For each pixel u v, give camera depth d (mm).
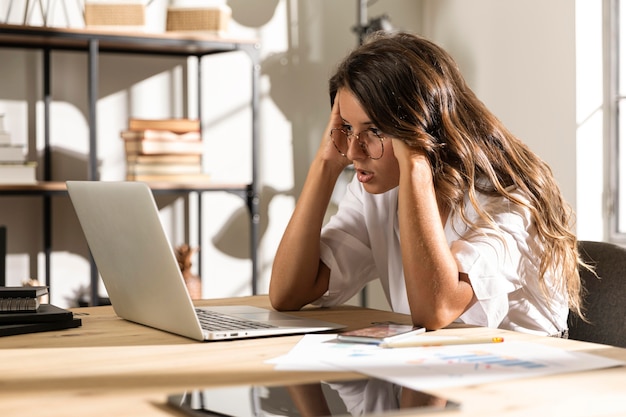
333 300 1749
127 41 3264
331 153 1705
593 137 3535
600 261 1716
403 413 808
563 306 1649
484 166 1606
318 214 1689
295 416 809
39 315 1379
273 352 1155
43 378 1004
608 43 3541
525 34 3727
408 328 1311
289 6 3990
